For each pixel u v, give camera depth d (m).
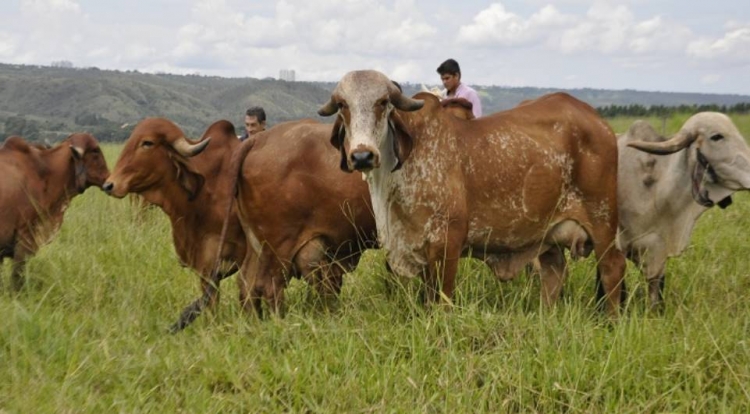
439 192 5.33
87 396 4.35
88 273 6.62
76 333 5.11
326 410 4.27
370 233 5.91
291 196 5.68
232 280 6.86
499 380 4.48
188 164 6.04
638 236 6.19
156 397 4.51
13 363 4.66
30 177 7.02
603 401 4.40
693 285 6.02
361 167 4.89
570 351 4.70
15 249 6.94
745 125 17.56
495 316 5.17
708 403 4.32
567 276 6.42
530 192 5.61
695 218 6.07
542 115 5.77
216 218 6.17
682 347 4.70
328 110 5.27
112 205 9.68
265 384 4.54
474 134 5.56
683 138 5.74
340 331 5.14
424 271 5.53
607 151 5.83
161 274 6.93
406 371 4.58
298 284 6.55
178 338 5.33
